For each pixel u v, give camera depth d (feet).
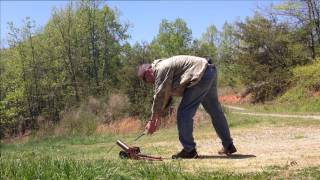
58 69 186.19
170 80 22.91
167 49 240.53
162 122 84.38
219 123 24.57
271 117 82.89
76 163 19.72
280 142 29.78
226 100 193.77
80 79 188.34
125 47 201.87
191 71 22.95
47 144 83.87
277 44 166.40
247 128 53.67
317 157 21.49
